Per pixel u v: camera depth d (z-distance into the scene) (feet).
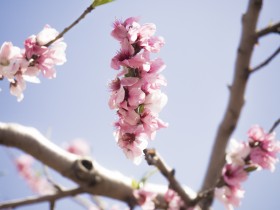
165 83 2.44
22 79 2.64
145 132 2.45
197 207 3.14
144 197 3.05
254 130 3.07
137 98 2.39
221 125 3.35
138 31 2.43
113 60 2.42
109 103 2.43
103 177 2.93
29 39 2.62
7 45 2.61
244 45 3.29
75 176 2.88
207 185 3.28
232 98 3.32
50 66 2.64
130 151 2.49
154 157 2.95
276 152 3.04
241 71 3.29
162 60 2.42
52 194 3.00
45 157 2.85
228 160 3.08
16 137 2.83
